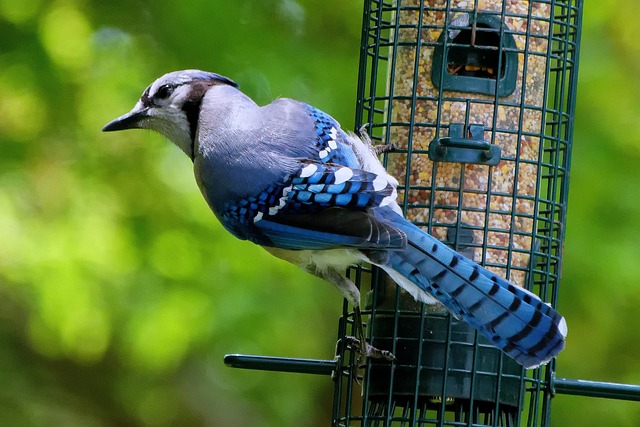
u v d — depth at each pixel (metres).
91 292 14.91
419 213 10.62
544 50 10.86
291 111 9.79
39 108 15.84
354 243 9.12
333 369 10.55
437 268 9.27
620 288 14.60
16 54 15.91
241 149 9.66
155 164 15.68
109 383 16.81
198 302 15.02
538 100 10.82
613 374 14.86
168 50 15.80
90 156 15.70
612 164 15.02
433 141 10.45
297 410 16.22
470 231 10.56
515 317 9.18
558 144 10.85
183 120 10.05
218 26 15.73
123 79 15.77
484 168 10.58
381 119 13.19
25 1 16.05
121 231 15.29
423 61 10.73
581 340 14.88
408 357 10.31
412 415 10.25
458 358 10.22
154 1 16.05
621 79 15.41
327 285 15.76
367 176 9.16
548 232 10.76
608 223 14.80
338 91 15.67
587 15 15.46
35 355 16.94
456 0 10.73
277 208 9.45
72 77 15.84
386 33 11.46
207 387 16.42
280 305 15.27
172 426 16.56
